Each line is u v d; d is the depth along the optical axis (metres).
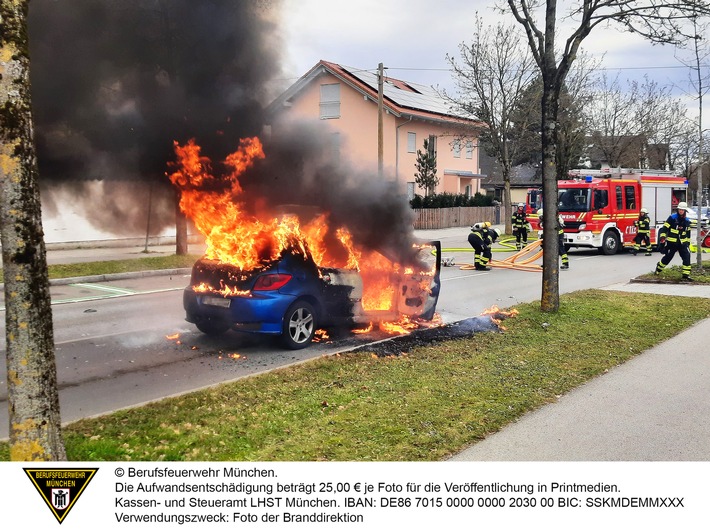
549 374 5.77
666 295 10.38
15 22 2.95
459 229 32.75
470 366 6.02
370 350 6.64
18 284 3.07
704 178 34.19
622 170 19.72
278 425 4.39
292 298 6.84
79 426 4.31
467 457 3.96
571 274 14.13
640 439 4.29
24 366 3.12
